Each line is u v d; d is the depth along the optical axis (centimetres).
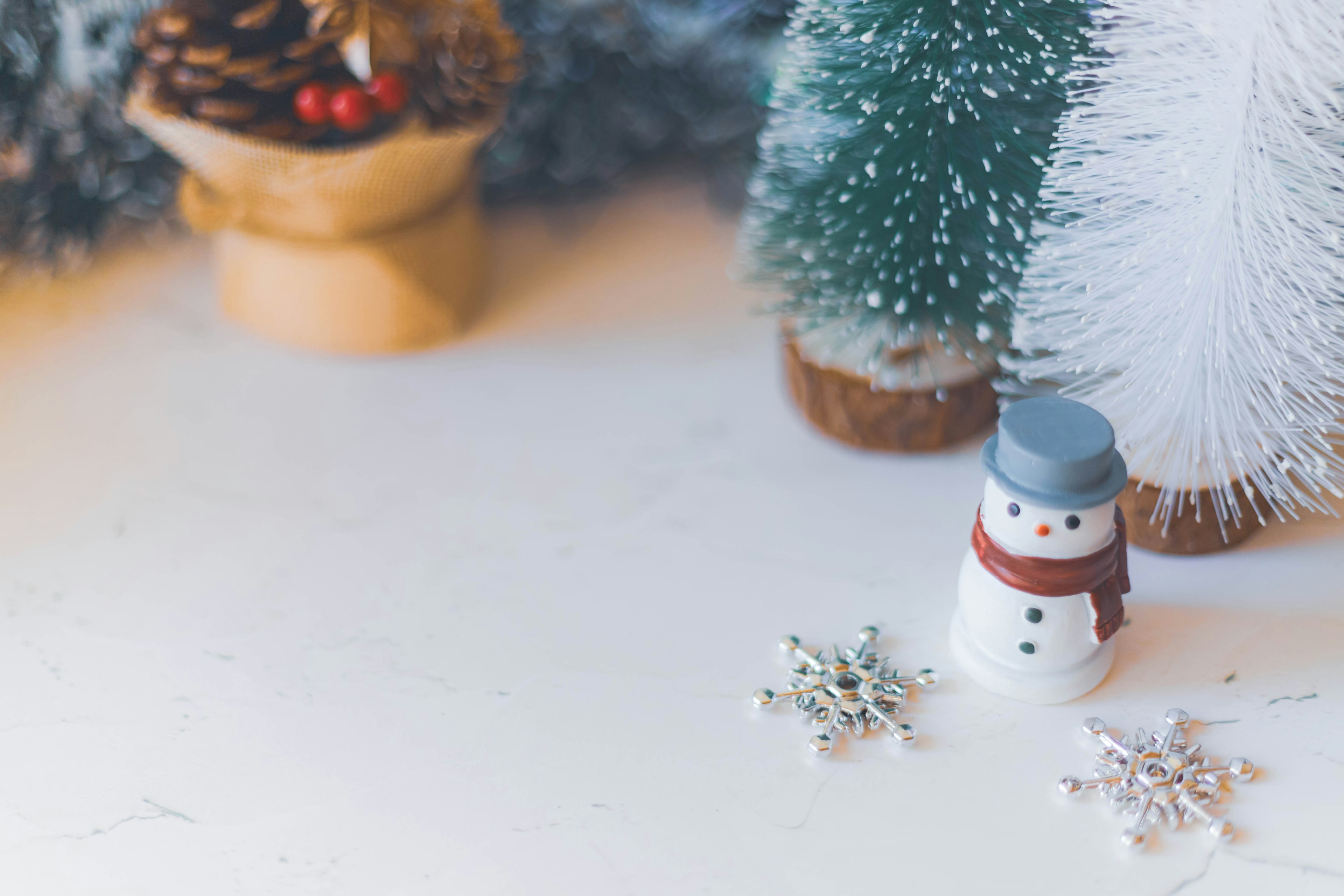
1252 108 28
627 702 29
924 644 30
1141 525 31
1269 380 29
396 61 32
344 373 35
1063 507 27
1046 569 28
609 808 28
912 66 30
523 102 36
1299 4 27
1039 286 30
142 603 31
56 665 30
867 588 31
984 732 29
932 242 31
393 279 34
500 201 38
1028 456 27
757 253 32
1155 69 29
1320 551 31
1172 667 29
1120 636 30
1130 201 29
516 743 29
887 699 29
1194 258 29
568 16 36
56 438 34
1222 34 28
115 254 37
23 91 34
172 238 38
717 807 28
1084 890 27
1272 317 29
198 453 33
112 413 34
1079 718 29
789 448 33
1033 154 30
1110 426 27
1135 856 27
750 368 35
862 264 31
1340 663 29
